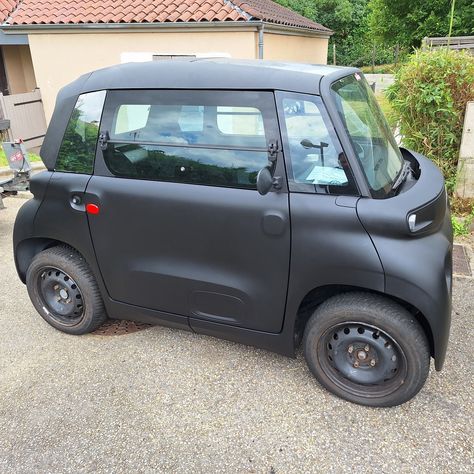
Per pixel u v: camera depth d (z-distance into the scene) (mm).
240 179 2652
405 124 5398
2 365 3178
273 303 2711
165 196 2807
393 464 2334
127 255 3045
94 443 2525
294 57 12586
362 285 2449
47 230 3266
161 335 3463
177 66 2855
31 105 11039
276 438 2518
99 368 3115
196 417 2680
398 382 2588
